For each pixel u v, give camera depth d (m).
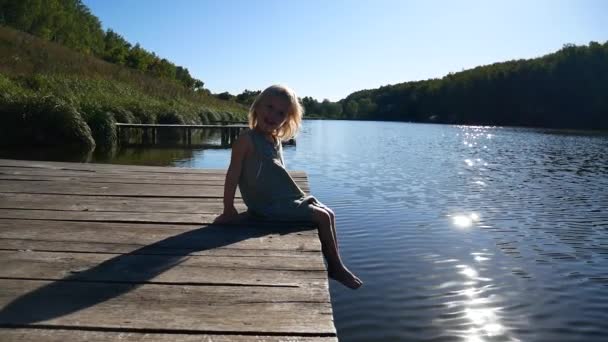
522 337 3.82
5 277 2.03
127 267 2.19
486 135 38.97
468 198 9.86
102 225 2.94
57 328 1.59
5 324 1.60
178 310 1.75
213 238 2.68
